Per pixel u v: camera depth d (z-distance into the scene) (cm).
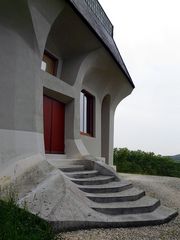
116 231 604
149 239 579
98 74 1417
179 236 618
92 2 1306
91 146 1452
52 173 734
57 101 1145
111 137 1781
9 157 732
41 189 639
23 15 795
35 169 735
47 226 520
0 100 749
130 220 654
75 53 1195
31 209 559
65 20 1004
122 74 1497
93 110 1516
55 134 1120
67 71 1193
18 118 786
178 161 3541
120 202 758
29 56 841
